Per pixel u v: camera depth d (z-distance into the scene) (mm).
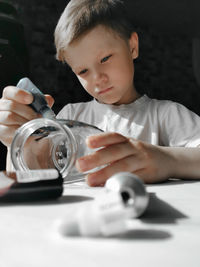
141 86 2219
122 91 768
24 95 486
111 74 736
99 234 190
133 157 437
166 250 165
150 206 275
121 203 202
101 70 729
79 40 720
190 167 491
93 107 931
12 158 435
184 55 2396
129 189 225
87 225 188
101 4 768
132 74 790
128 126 835
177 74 2371
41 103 491
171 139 778
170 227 214
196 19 2215
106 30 733
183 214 252
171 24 2287
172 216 246
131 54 805
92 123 893
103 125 868
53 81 1803
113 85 747
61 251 163
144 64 2238
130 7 2059
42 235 193
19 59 1066
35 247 170
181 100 2375
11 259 150
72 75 1858
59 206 277
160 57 2307
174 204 292
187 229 208
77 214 195
